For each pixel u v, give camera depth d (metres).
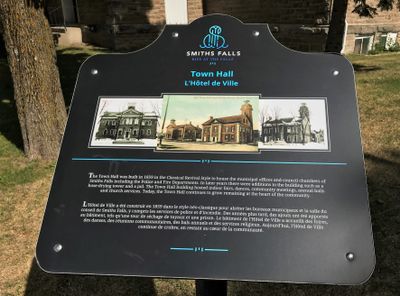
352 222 1.61
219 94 1.87
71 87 6.93
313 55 1.90
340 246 1.58
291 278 1.54
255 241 1.60
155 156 1.78
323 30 8.70
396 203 3.43
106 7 11.11
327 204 1.64
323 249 1.57
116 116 1.87
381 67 7.74
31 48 4.01
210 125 1.82
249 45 1.94
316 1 8.70
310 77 1.87
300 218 1.62
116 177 1.75
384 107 5.39
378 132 4.66
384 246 3.02
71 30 11.97
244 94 1.86
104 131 1.84
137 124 1.85
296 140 1.76
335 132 1.76
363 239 1.58
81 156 1.80
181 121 1.84
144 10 11.02
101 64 1.96
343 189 1.66
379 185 3.67
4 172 4.15
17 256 3.11
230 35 1.95
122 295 2.80
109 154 1.80
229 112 1.83
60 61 9.23
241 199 1.67
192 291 2.82
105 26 11.38
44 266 1.61
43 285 2.89
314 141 1.75
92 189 1.73
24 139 4.40
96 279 2.94
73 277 2.96
